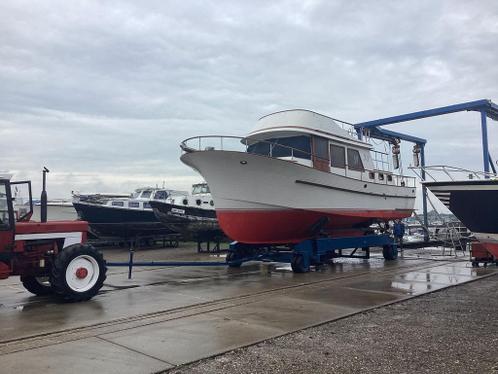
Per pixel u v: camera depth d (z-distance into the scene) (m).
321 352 4.71
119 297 7.90
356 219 13.03
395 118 17.77
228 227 11.16
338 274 10.86
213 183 11.03
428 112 17.16
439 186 10.45
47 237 7.69
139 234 19.98
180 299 7.66
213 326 5.80
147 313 6.58
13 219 7.18
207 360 4.49
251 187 10.70
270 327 5.73
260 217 10.95
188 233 18.06
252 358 4.54
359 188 12.82
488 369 4.17
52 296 8.09
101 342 5.09
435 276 10.36
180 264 10.24
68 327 5.78
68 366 4.30
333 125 12.74
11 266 7.16
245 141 11.82
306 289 8.66
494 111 16.44
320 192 11.55
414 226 21.12
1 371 4.16
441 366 4.26
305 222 11.52
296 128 11.72
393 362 4.39
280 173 10.66
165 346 4.93
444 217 16.62
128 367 4.28
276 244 11.84
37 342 5.13
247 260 11.67
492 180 9.57
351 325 5.86
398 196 15.01
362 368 4.23
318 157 11.94
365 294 8.06
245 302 7.39
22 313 6.66
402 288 8.69
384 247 14.27
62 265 7.35
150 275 10.84
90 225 18.72
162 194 21.12
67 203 20.89
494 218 9.88
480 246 12.20
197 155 10.67
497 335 5.32
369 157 14.06
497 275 10.59
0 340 5.18
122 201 19.06
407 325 5.82
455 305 7.08
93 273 7.72
